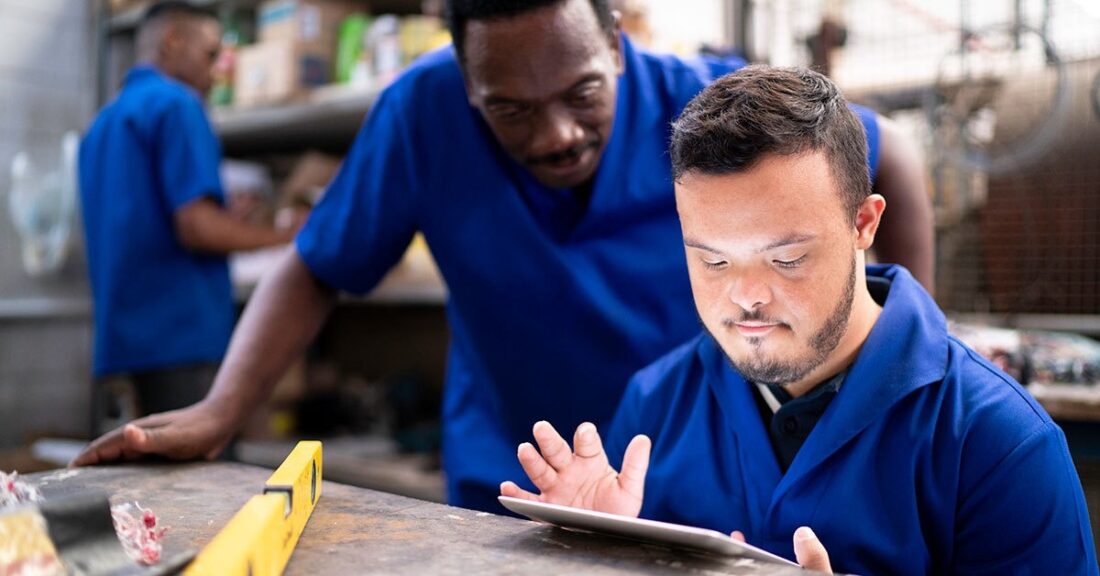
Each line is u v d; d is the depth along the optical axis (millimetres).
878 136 1188
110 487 921
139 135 2166
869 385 773
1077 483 760
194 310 2223
